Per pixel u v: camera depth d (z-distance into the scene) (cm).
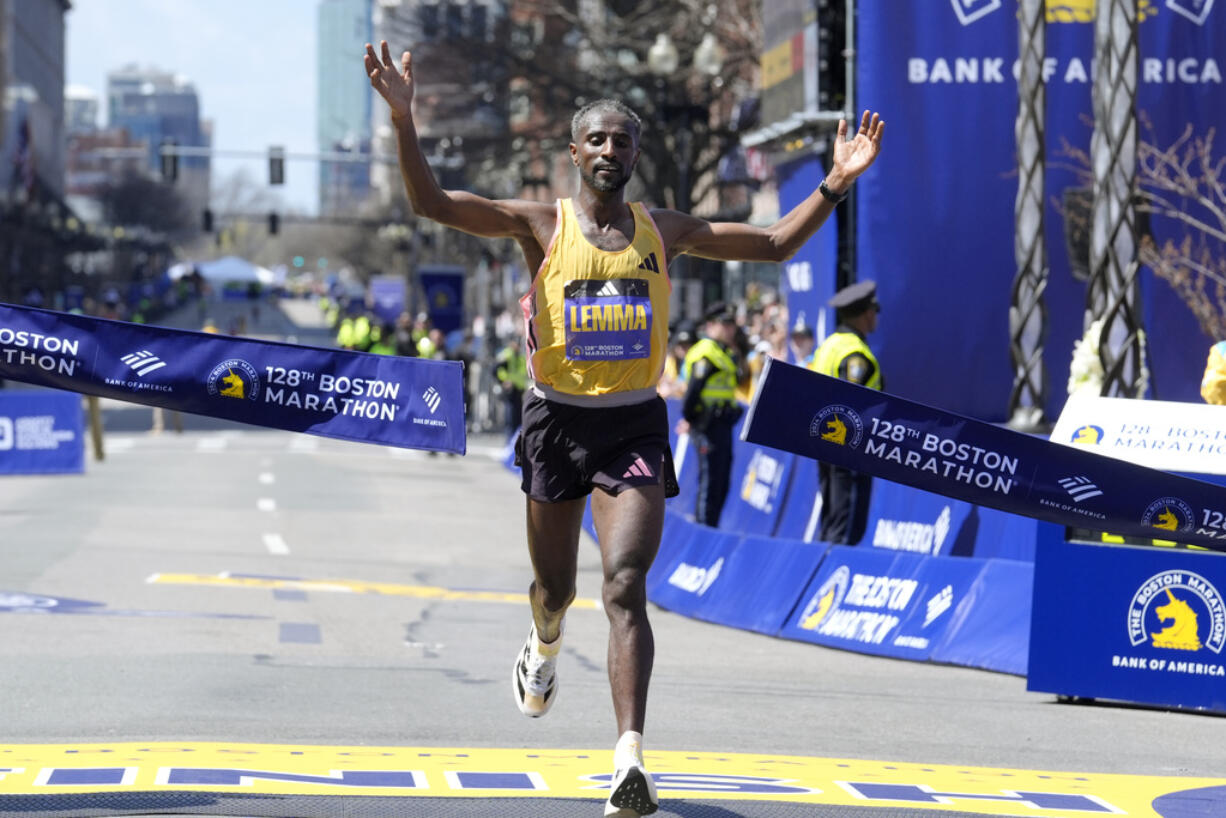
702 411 5822
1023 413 4953
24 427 8031
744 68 12388
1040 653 3081
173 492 7675
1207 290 5659
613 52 13250
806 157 6062
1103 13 4550
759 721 2766
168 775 2147
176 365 2134
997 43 5691
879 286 5706
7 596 4084
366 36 14388
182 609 3997
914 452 2391
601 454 1944
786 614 4069
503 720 2698
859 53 5669
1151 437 2978
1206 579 2986
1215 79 5684
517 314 18075
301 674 3105
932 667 3559
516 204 1961
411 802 2025
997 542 3925
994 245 5725
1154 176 5503
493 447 12488
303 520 6600
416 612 4144
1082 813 2102
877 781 2264
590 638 3828
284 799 2017
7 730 2481
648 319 1941
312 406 2139
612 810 1753
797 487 5344
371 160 16675
